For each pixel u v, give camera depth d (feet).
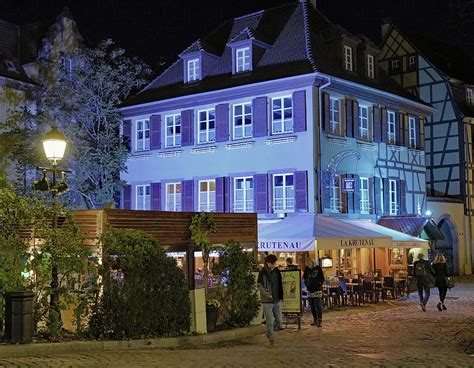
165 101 93.91
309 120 79.77
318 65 82.43
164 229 47.03
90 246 43.27
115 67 90.53
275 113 83.61
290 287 50.37
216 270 49.21
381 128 91.91
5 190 40.81
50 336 39.99
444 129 115.85
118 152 90.22
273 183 82.79
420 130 101.81
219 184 87.30
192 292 44.96
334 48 88.28
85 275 42.19
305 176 79.46
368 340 42.91
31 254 41.16
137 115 98.53
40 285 40.83
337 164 82.74
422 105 100.94
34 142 86.33
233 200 86.28
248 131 86.17
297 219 72.38
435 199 106.11
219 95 88.28
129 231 42.73
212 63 94.27
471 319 54.08
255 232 55.67
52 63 101.24
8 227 40.98
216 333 44.78
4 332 37.96
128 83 89.86
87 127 89.30
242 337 46.11
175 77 98.89
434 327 49.08
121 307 40.91
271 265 41.81
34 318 40.22
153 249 42.68
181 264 57.21
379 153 91.04
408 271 87.71
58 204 42.65
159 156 94.89
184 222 48.52
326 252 82.79
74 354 36.19
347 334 46.32
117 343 39.65
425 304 61.05
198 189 90.38
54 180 42.47
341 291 64.18
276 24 94.07
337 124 84.64
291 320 54.90
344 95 85.30
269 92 83.56
